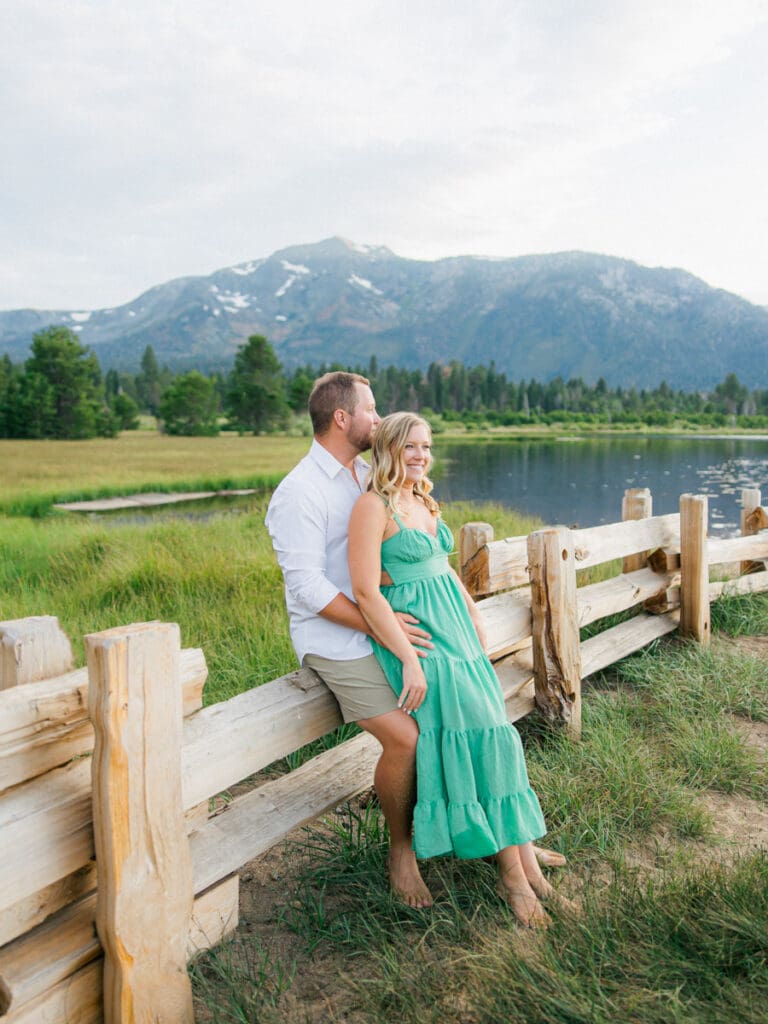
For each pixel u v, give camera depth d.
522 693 3.64
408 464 2.42
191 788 2.00
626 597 4.64
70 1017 1.70
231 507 21.34
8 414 83.19
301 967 2.18
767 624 5.56
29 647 1.76
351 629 2.43
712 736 3.62
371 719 2.35
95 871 1.83
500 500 23.72
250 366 100.25
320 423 2.49
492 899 2.40
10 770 1.61
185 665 2.08
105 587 6.79
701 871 2.47
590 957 2.03
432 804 2.28
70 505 22.20
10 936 1.62
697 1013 1.83
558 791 3.01
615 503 22.95
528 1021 1.86
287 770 3.52
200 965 2.12
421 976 2.03
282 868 2.74
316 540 2.38
